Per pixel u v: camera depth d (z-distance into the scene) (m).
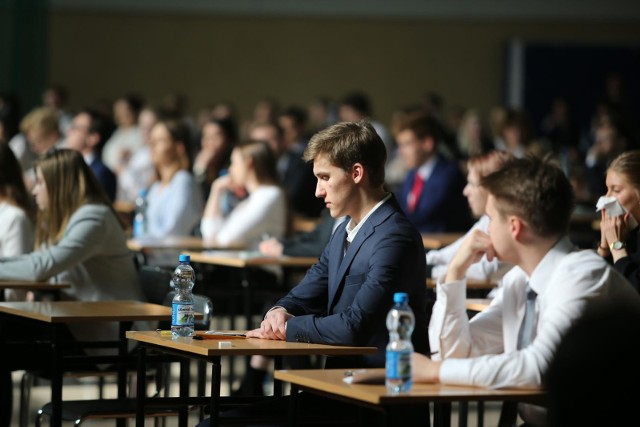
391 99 20.45
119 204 11.36
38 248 6.48
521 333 3.96
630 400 3.28
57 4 19.72
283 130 13.83
